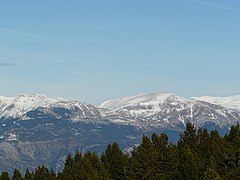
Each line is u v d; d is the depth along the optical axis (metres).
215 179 139.38
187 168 160.12
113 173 175.75
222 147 160.25
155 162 165.75
